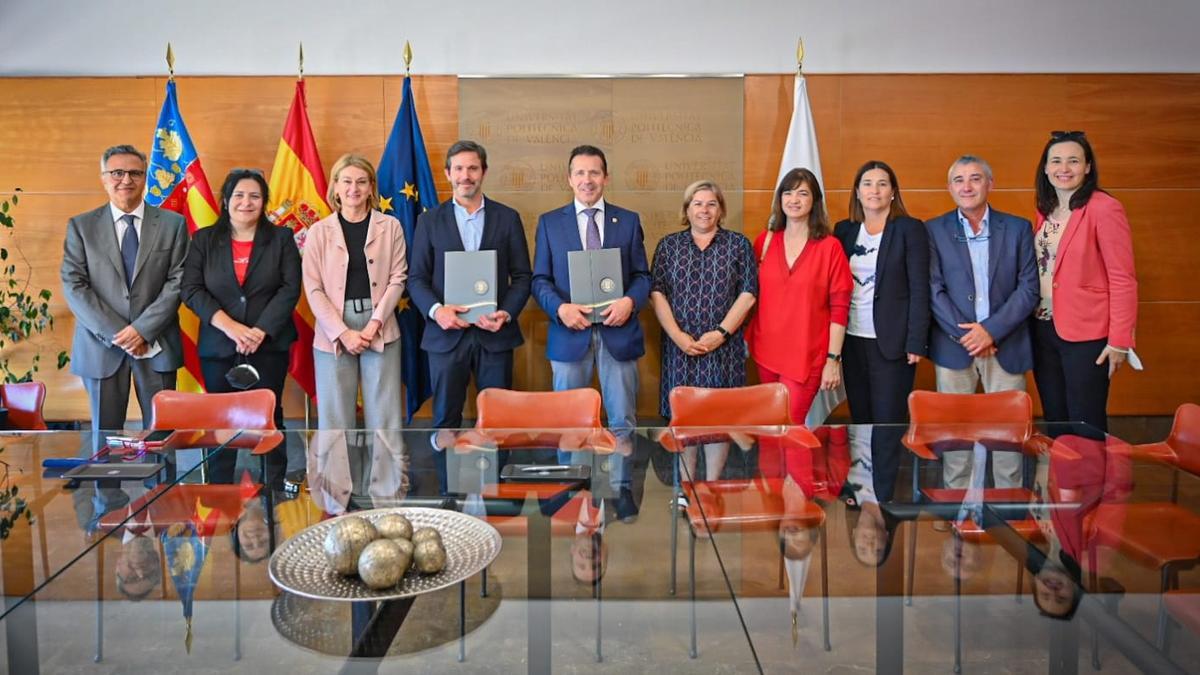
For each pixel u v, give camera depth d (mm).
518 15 5434
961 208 4363
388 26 5414
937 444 2957
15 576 2025
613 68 5477
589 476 2619
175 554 2105
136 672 1734
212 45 5383
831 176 5516
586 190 4438
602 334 4430
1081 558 2182
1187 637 1893
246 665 1786
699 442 2969
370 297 4398
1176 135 5520
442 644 1962
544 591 2115
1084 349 4246
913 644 1939
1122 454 2854
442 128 5477
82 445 2943
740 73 5449
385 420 4457
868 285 4426
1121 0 5414
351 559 1872
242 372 4363
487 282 4348
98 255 4441
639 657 1955
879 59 5461
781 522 2350
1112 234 4148
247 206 4418
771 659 1883
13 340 5469
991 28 5441
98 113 5379
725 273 4418
